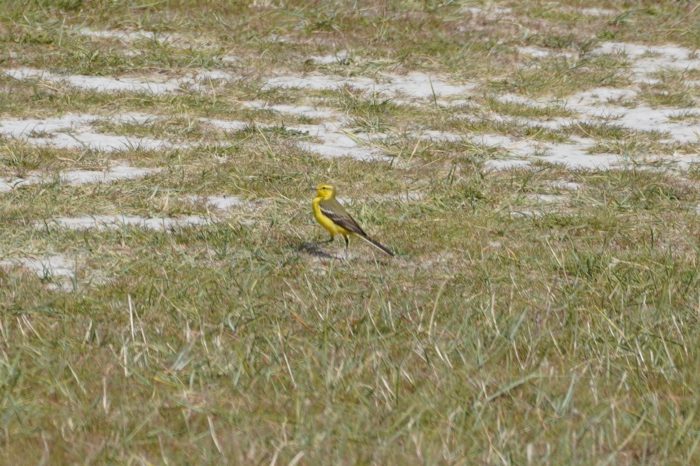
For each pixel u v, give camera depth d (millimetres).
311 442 10055
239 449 9906
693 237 17641
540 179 20516
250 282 14648
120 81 25141
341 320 13359
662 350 12586
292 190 19078
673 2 32156
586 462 9891
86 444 10000
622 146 22766
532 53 28625
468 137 22953
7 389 10961
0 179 19094
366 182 19781
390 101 24609
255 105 24188
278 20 28828
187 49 26875
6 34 26797
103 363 11805
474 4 31156
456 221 17891
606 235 17578
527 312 13820
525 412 10992
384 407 10953
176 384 11305
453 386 11469
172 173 19703
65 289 14367
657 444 10391
